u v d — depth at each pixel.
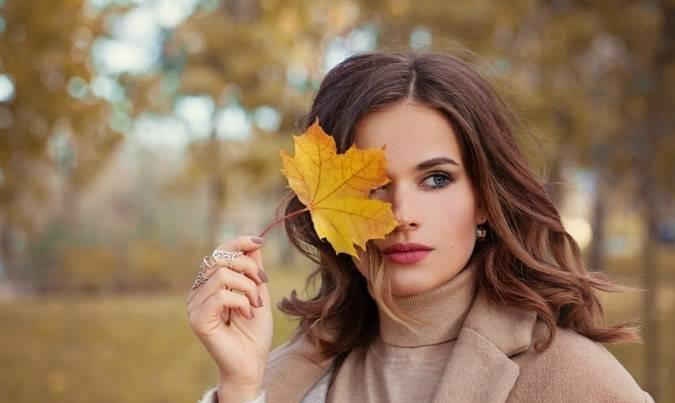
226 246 1.71
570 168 9.42
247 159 9.89
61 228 20.77
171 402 8.15
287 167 1.56
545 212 1.81
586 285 1.78
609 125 8.60
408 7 7.97
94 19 7.20
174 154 24.08
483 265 1.77
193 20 10.00
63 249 19.83
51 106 7.03
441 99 1.67
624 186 13.07
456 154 1.70
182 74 10.03
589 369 1.60
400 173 1.67
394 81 1.69
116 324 12.75
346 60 1.85
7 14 6.60
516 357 1.69
